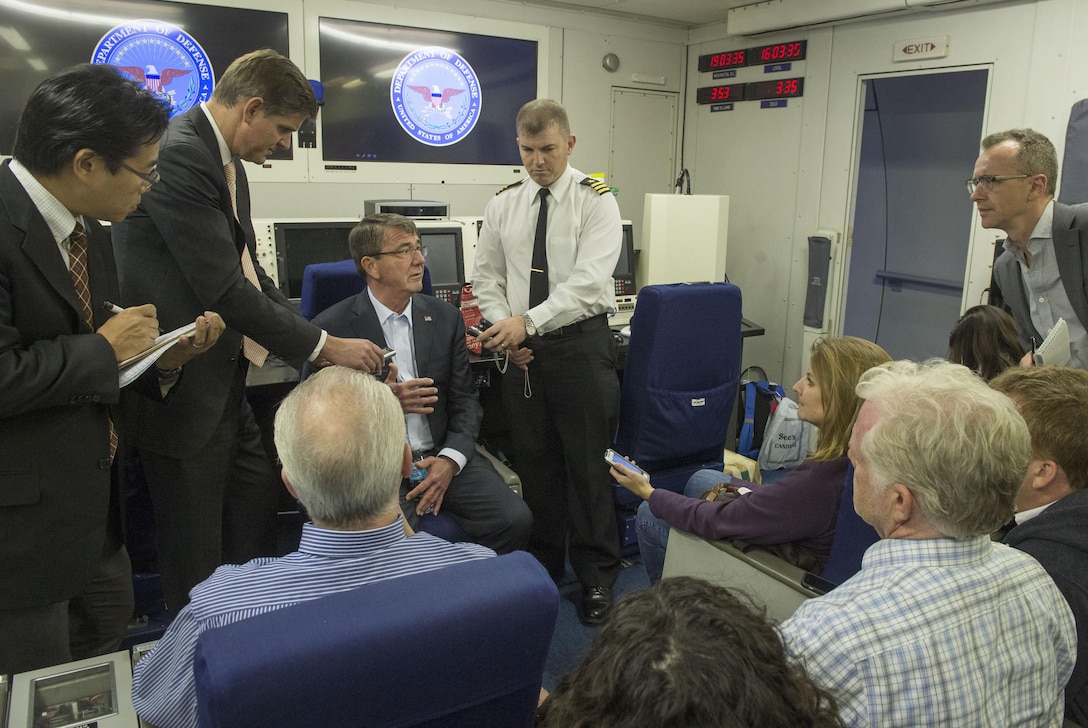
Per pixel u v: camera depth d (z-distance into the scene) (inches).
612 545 102.6
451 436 94.5
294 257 125.4
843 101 161.6
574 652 94.4
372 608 32.4
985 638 36.7
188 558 80.3
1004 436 36.7
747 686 23.0
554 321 94.0
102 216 57.2
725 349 104.1
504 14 165.2
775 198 179.6
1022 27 131.0
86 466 58.8
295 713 30.7
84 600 69.4
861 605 36.9
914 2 138.8
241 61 72.1
